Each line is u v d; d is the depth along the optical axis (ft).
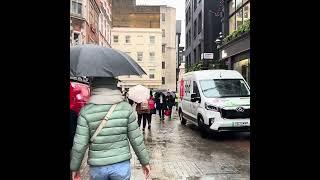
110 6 162.61
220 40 93.45
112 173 12.26
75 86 23.72
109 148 12.32
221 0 102.37
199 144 41.91
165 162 31.50
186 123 67.10
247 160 32.09
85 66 12.51
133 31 239.71
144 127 54.08
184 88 60.59
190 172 27.58
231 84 49.03
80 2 86.12
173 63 266.57
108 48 13.37
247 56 76.28
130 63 13.20
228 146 40.27
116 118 12.40
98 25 118.73
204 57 106.01
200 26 136.05
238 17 87.66
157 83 239.71
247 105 44.52
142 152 13.00
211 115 44.78
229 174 26.84
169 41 264.93
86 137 12.29
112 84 12.75
